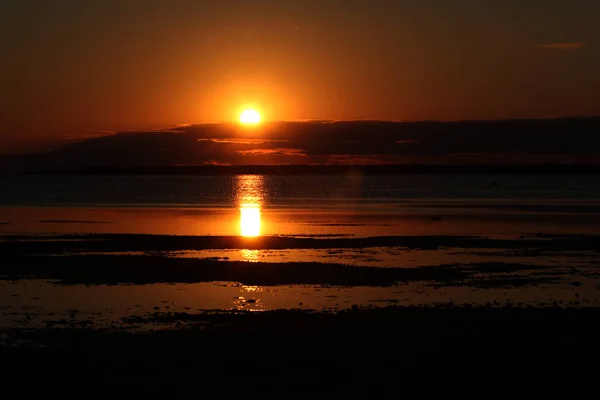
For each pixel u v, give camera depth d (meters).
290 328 16.69
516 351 14.63
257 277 24.41
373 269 25.98
